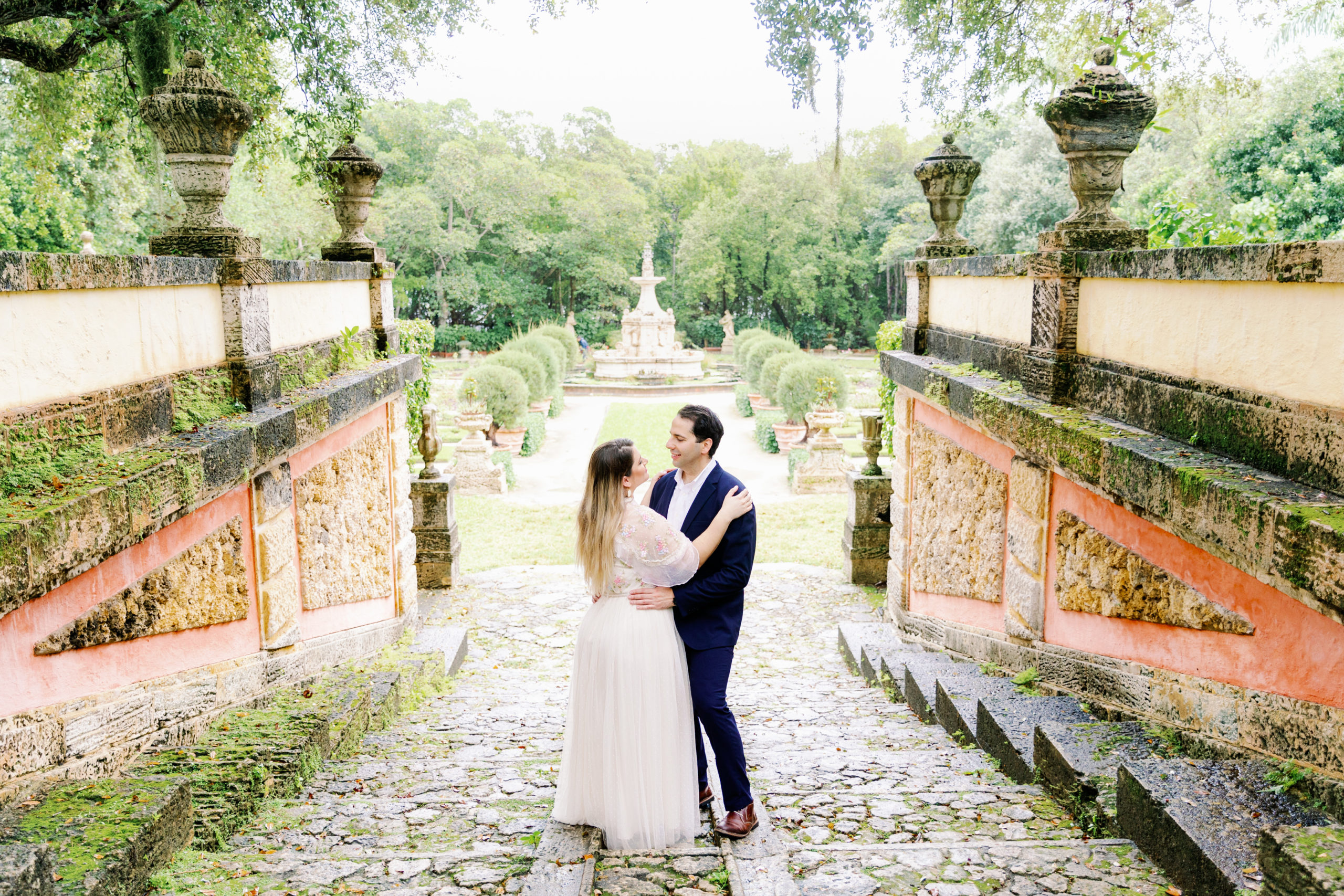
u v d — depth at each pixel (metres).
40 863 1.89
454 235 44.34
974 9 7.61
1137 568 3.52
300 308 5.22
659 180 60.25
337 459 5.42
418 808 3.31
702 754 3.39
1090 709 3.86
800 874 2.59
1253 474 2.78
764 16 7.86
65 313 2.89
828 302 50.31
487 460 14.97
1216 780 2.69
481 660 6.89
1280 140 15.55
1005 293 5.05
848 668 6.75
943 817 3.13
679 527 3.30
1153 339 3.54
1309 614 2.60
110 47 9.22
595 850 2.87
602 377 35.28
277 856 2.72
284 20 7.61
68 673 2.83
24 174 16.27
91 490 2.71
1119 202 22.17
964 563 5.61
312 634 5.10
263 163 9.52
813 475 14.52
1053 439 3.91
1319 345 2.54
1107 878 2.48
